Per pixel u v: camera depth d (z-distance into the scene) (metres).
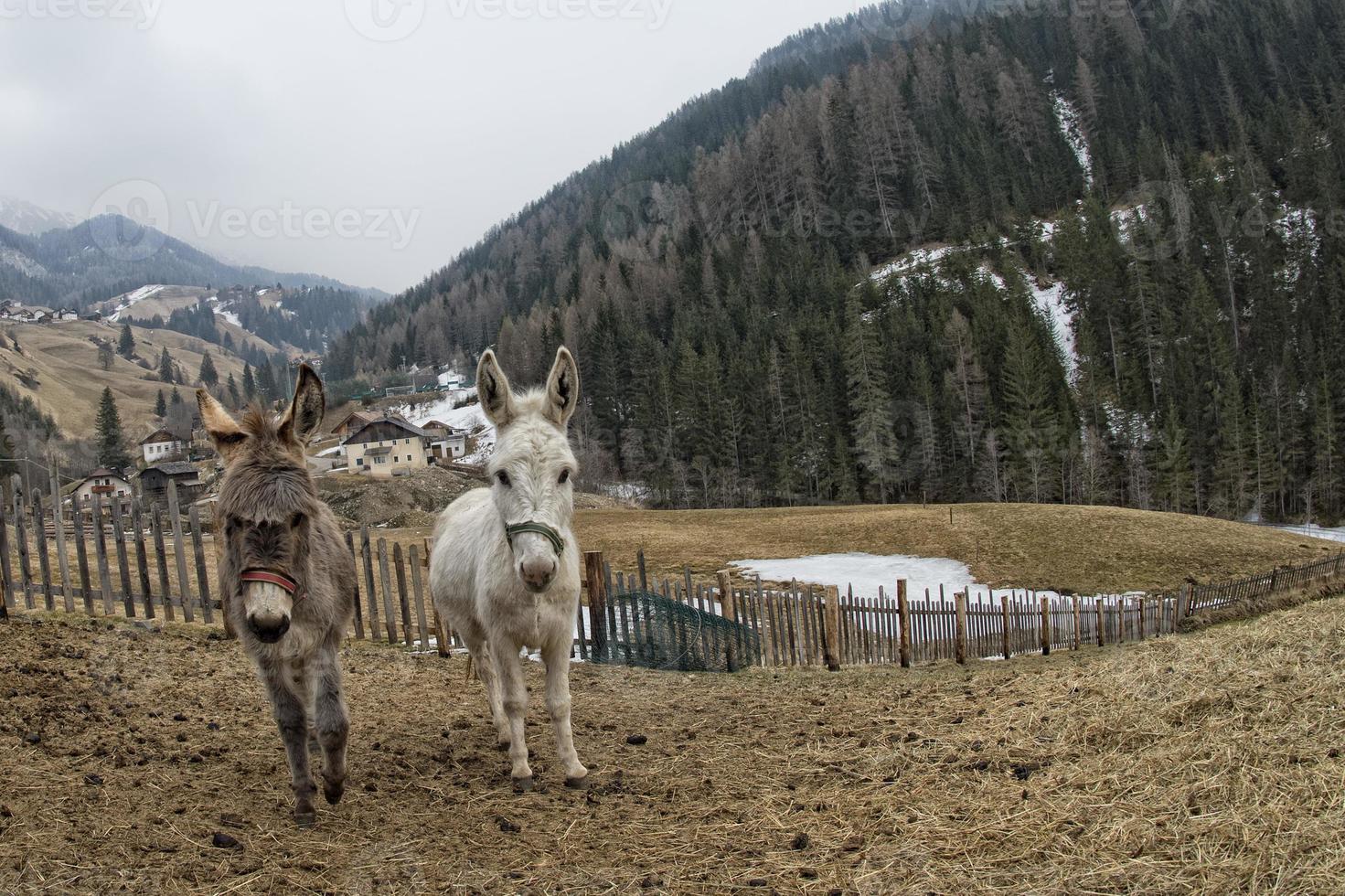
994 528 37.81
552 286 165.62
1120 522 38.25
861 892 4.07
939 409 87.12
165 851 4.44
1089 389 87.56
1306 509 78.06
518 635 5.77
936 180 150.75
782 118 169.00
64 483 91.38
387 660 10.45
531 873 4.39
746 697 9.11
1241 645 6.54
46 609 10.83
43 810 4.80
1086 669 7.64
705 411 91.12
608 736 7.38
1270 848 3.85
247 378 167.75
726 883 4.25
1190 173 129.88
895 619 16.67
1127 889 3.79
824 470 87.00
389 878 4.31
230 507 4.59
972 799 5.05
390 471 74.62
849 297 105.69
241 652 9.54
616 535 41.19
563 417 5.89
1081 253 113.19
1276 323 91.88
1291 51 161.88
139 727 6.67
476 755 6.65
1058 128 164.12
